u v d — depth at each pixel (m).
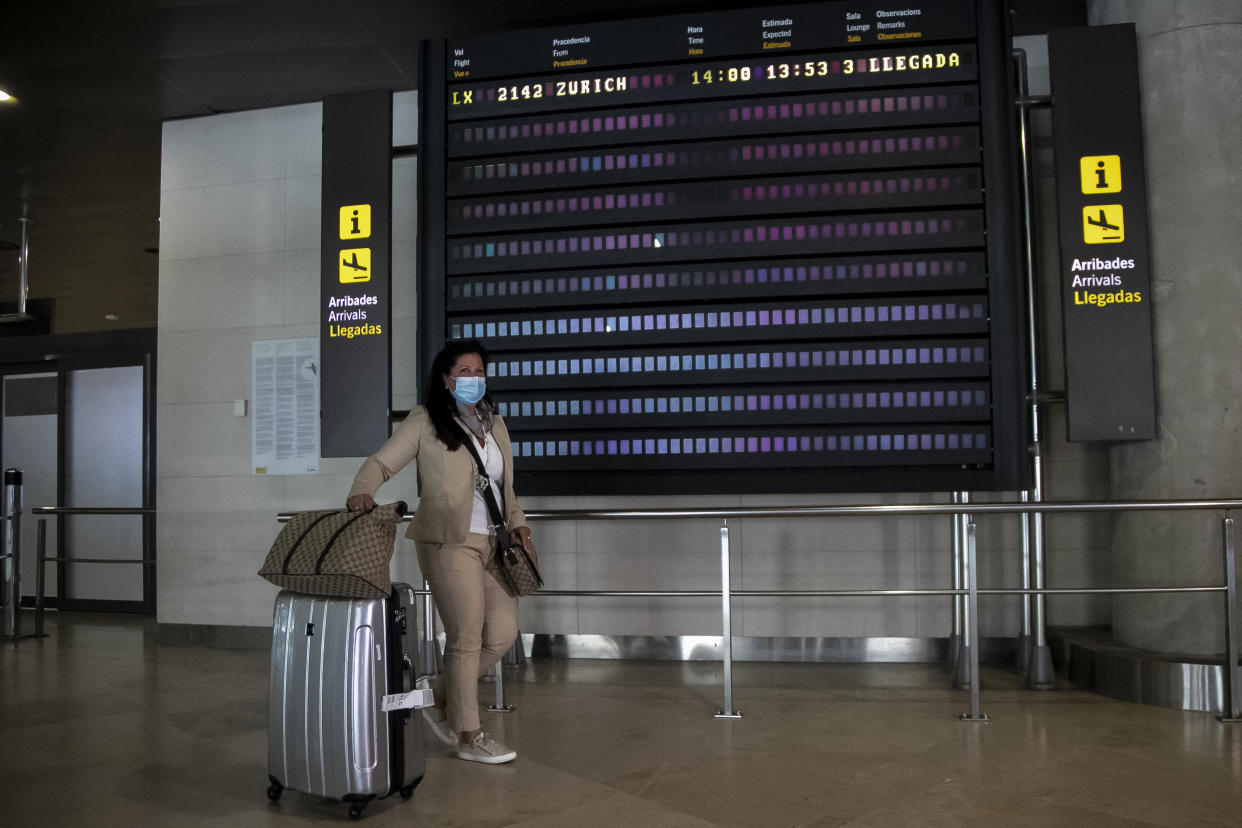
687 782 2.74
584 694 3.91
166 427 5.38
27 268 8.26
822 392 3.93
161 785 2.80
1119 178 3.79
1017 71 4.20
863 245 3.91
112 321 10.83
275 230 5.28
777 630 4.59
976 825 2.36
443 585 2.94
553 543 4.79
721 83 4.03
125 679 4.36
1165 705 3.54
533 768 2.90
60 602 6.88
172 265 5.43
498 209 4.16
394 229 5.08
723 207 4.00
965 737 3.17
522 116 4.17
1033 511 3.41
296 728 2.60
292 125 5.30
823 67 3.97
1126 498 3.93
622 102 4.09
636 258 4.05
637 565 4.71
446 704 3.12
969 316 3.85
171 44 4.59
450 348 3.02
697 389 4.00
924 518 4.50
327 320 4.33
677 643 4.66
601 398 4.06
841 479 3.90
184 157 5.46
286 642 2.67
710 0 4.23
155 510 5.39
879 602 4.51
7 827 2.45
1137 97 3.81
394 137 5.13
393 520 2.65
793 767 2.86
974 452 3.83
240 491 5.25
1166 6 3.83
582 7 4.32
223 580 5.25
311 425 5.16
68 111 5.34
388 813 2.53
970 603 3.43
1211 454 3.69
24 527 7.21
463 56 4.21
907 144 3.91
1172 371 3.77
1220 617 3.68
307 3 4.22
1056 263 4.52
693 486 3.99
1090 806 2.48
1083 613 4.45
